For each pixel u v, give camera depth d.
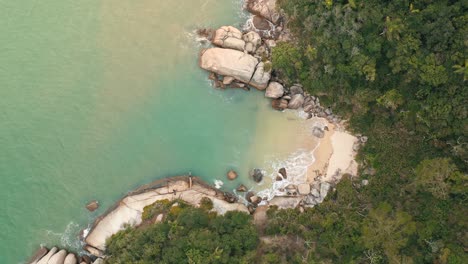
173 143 42.94
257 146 42.25
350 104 40.69
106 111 43.81
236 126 43.09
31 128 43.31
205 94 44.03
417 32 34.81
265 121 42.94
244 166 41.78
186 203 39.53
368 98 38.59
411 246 33.78
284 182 40.88
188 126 43.41
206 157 42.38
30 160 42.53
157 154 42.66
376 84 38.47
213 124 43.34
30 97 44.12
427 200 35.19
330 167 40.69
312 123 42.19
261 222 38.12
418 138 37.72
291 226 36.34
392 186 37.69
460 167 34.88
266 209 39.53
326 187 39.59
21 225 40.94
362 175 39.50
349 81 39.28
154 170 42.16
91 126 43.41
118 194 41.66
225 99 43.84
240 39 43.56
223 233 34.97
